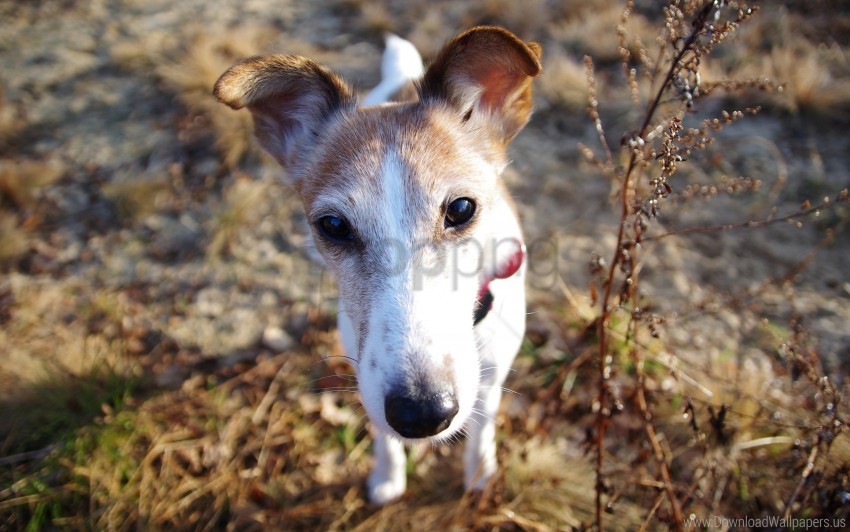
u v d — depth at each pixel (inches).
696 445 15.4
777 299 19.0
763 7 31.6
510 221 13.9
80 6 36.2
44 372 17.9
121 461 16.1
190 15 35.2
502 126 13.5
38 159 25.6
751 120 25.1
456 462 16.7
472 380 10.8
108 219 23.2
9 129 26.4
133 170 25.0
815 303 18.8
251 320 19.8
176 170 24.8
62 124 27.3
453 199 11.5
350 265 11.6
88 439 16.4
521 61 11.8
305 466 16.5
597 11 31.6
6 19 35.0
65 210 23.5
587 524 14.6
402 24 33.4
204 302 20.4
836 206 21.3
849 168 22.9
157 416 17.1
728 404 15.9
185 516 15.5
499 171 13.2
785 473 14.1
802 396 16.1
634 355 14.2
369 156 11.6
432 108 12.8
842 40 29.6
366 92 27.9
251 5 36.0
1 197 23.5
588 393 17.5
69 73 30.2
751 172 22.9
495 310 13.3
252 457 16.7
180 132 26.4
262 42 31.7
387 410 10.1
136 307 20.3
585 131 25.5
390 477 15.9
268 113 13.8
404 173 11.4
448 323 10.7
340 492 16.1
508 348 13.9
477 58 12.4
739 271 19.9
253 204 23.0
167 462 16.3
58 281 21.1
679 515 13.2
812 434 14.5
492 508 15.4
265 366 18.5
